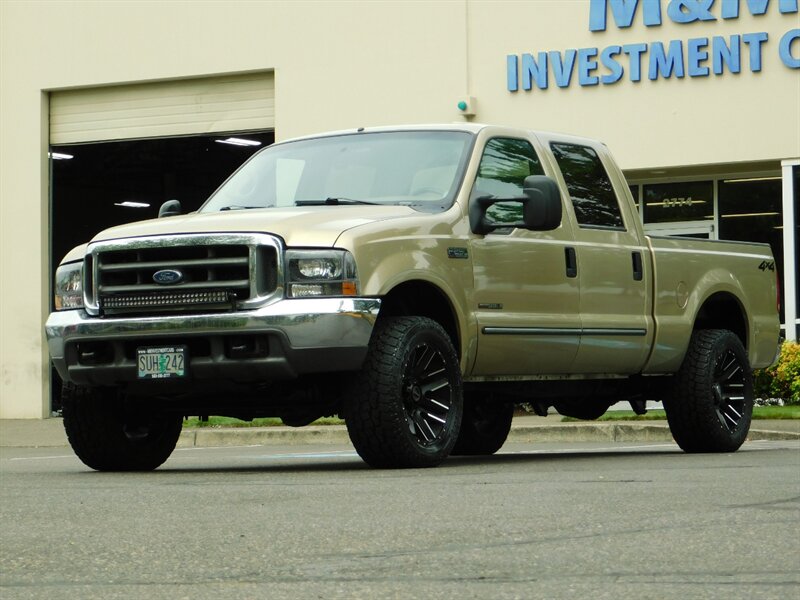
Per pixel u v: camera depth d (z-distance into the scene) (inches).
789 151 1062.4
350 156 514.6
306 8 1214.9
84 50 1295.5
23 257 1301.7
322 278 431.5
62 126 1317.7
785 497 335.9
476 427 593.0
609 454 587.8
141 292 448.8
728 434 582.2
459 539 262.8
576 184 540.1
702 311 605.6
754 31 1068.5
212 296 438.6
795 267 1068.5
